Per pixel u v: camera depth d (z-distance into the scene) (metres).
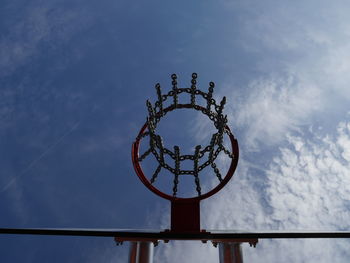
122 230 2.78
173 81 3.36
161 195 2.91
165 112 3.40
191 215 2.79
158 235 2.59
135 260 2.79
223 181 3.00
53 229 2.60
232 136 3.22
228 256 2.72
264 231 2.70
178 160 3.03
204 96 3.34
